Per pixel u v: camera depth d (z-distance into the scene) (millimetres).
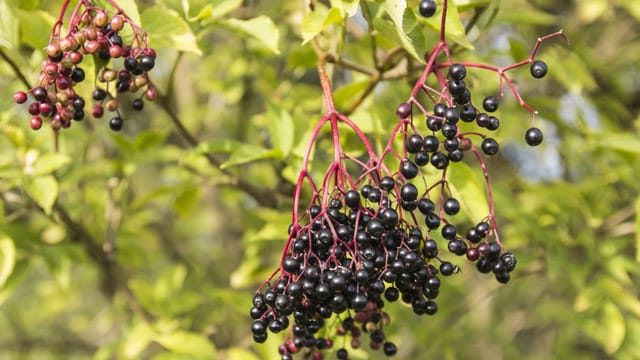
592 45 1462
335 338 854
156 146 1093
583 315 1016
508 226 1108
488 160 1402
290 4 1113
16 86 873
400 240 759
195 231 1621
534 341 1889
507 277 778
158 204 1552
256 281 1007
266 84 1187
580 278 973
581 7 1216
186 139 936
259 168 1176
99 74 802
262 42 881
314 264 756
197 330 1123
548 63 987
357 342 827
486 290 1224
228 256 1361
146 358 1119
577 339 1505
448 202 773
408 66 871
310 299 760
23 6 865
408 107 771
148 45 843
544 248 1035
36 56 871
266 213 1011
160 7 842
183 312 1042
